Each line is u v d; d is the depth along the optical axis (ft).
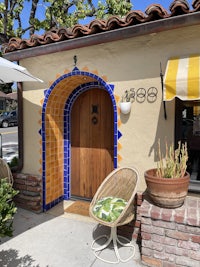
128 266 11.73
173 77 11.28
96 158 19.57
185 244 10.64
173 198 11.06
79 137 20.13
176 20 11.85
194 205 11.90
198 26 12.41
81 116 19.93
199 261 10.44
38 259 12.30
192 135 13.58
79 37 14.78
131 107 14.51
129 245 13.44
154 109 13.87
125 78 14.58
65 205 19.15
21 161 18.84
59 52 16.74
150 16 12.35
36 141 18.26
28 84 18.30
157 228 11.11
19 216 17.07
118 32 13.42
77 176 20.47
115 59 14.83
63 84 17.61
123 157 14.93
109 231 15.03
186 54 12.77
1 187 9.62
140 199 13.65
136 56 14.16
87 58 15.75
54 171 19.02
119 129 14.97
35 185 17.67
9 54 17.74
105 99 18.86
